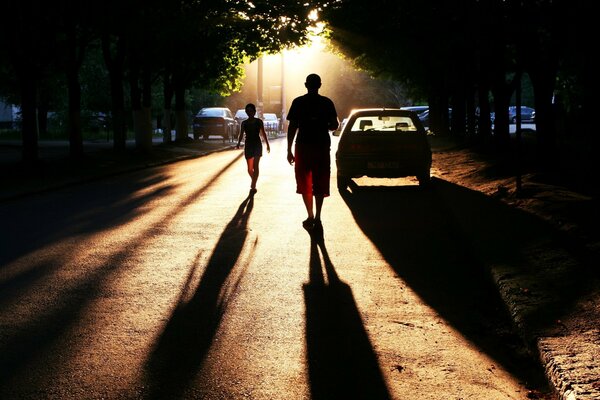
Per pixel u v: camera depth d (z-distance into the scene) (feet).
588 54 38.42
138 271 23.70
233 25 98.94
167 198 46.01
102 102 166.30
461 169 63.31
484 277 22.98
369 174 49.78
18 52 65.62
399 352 15.42
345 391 13.10
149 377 13.82
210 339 16.29
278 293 20.75
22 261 25.44
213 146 125.39
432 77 111.75
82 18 70.79
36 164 66.59
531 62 49.34
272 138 175.73
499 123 69.10
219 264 24.82
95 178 61.57
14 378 13.76
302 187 32.40
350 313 18.61
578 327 15.55
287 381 13.61
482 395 12.98
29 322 17.71
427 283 22.17
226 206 41.52
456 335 16.79
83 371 14.15
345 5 84.84
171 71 112.57
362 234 31.55
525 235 27.58
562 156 61.31
